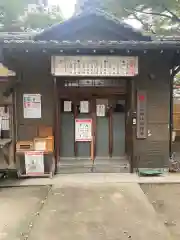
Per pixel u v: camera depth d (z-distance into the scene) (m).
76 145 8.11
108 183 7.00
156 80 7.89
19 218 5.02
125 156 8.17
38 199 6.00
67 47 6.38
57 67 7.12
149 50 6.88
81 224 4.74
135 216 5.07
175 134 14.51
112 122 8.14
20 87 7.76
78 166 7.92
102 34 7.57
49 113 7.80
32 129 7.80
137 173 7.79
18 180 7.36
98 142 8.16
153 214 5.16
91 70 7.16
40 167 7.49
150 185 7.00
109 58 7.13
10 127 7.77
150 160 7.99
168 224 4.81
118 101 8.12
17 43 6.27
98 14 7.30
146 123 7.89
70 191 6.45
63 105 8.05
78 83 7.86
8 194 6.35
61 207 5.52
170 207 5.60
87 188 6.64
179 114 14.69
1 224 4.78
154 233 4.41
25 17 12.79
